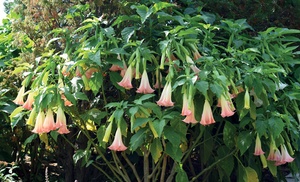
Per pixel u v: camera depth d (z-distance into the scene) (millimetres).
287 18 4746
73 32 3381
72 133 4312
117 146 2996
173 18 3424
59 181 4812
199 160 4871
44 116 3100
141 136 3055
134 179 4652
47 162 5023
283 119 3375
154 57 3311
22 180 4906
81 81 3209
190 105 2854
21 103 3375
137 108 2949
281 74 3939
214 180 4309
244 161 4082
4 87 4262
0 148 4695
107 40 3357
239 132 3596
